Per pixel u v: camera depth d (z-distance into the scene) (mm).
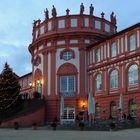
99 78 51062
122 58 46219
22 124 49375
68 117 52219
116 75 47562
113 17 57438
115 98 47000
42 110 52062
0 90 53281
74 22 53906
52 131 37438
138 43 43719
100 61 50906
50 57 54375
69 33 53344
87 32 53344
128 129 35656
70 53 53594
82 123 39219
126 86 45250
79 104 52250
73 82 53125
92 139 24906
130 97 44219
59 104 52688
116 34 47625
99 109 50312
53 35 53875
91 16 54156
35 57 57844
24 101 53844
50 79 53875
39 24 57000
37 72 56844
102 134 30125
